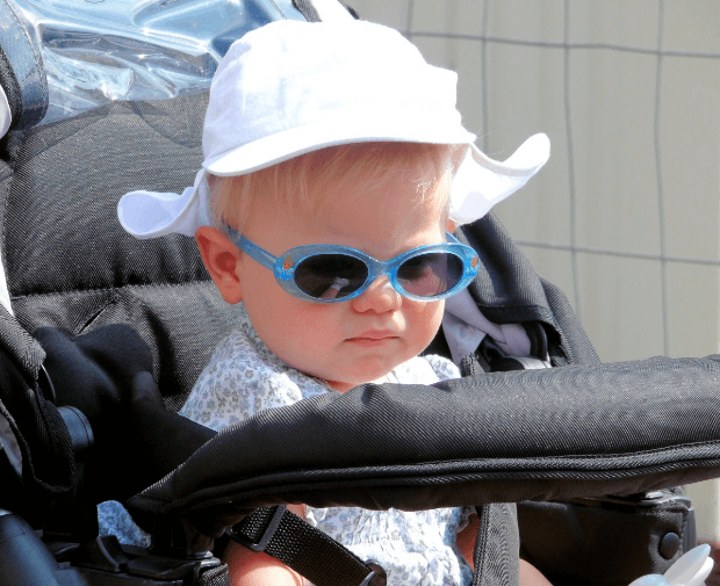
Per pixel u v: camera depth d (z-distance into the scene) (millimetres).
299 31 2137
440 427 1443
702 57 5332
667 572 2107
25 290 2387
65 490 1815
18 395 1794
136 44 2650
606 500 2371
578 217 5453
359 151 2041
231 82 2150
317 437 1445
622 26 5348
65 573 1642
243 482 1491
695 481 1588
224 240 2227
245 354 2199
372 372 2158
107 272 2492
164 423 2033
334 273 2053
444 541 2297
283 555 1868
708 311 5430
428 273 2119
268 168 2072
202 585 1611
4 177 2418
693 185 5398
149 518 1642
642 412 1534
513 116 5398
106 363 2283
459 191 2484
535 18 5367
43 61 2285
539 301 2584
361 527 2146
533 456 1456
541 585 2406
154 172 2600
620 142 5398
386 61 2113
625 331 5473
